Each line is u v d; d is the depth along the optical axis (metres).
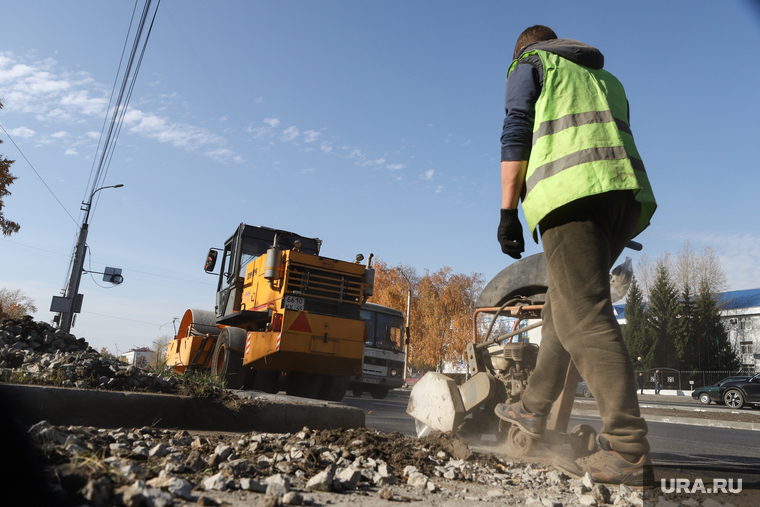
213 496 1.65
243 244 9.48
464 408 3.35
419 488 2.06
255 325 9.03
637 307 46.38
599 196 2.06
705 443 5.77
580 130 2.12
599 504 1.91
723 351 43.91
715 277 46.34
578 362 2.14
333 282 8.36
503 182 2.33
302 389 8.86
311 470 2.17
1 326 5.57
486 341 3.68
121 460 1.99
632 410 2.08
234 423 3.56
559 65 2.27
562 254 2.11
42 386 3.04
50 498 1.30
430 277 43.69
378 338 16.53
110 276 21.80
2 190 16.27
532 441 2.80
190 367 9.69
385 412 8.24
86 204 21.05
